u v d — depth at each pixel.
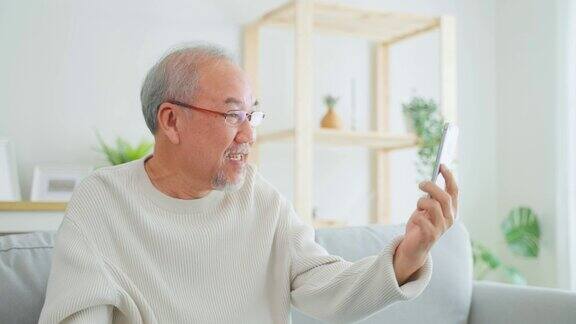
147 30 3.52
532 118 4.07
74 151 3.37
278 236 1.50
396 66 4.05
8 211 2.86
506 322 1.99
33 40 3.32
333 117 3.57
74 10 3.39
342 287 1.36
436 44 4.16
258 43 3.68
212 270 1.41
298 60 3.21
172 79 1.40
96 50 3.42
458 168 4.18
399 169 4.05
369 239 1.96
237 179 1.41
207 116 1.38
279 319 1.47
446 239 2.08
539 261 4.02
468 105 4.23
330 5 3.30
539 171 4.02
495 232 4.27
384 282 1.25
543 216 4.00
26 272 1.48
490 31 4.31
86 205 1.38
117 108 3.45
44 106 3.33
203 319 1.38
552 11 3.96
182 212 1.42
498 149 4.29
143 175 1.43
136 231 1.39
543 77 4.01
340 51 3.91
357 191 3.95
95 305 1.25
